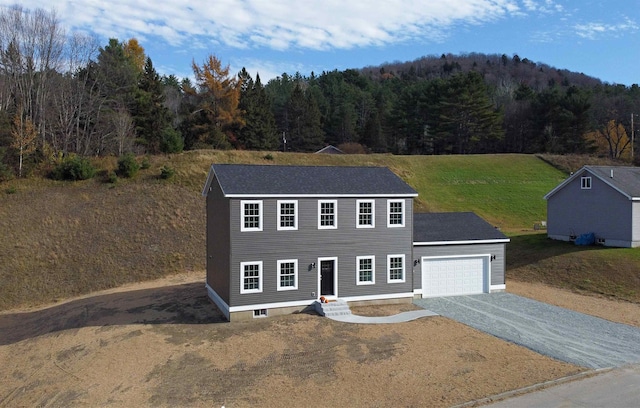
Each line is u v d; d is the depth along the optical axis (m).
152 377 17.58
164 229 40.91
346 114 99.62
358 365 17.72
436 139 91.50
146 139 61.25
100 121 57.78
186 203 44.91
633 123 94.00
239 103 78.69
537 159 72.81
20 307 30.77
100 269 35.31
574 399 14.75
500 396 15.02
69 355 20.72
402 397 15.19
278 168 27.58
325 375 16.95
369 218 26.84
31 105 52.19
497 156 73.31
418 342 20.06
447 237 29.03
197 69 73.31
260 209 24.36
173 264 37.09
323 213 25.84
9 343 23.98
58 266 35.03
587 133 92.62
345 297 26.08
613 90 124.56
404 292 27.33
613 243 36.62
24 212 40.06
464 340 20.30
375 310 25.50
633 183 37.06
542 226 49.19
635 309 25.72
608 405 14.28
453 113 88.88
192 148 64.12
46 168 46.16
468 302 27.28
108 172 47.72
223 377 17.17
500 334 21.12
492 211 54.69
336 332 21.55
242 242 23.94
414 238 28.38
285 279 24.97
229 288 23.67
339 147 88.94
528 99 104.06
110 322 24.30
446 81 94.75
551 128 90.56
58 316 26.92
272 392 15.85
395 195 27.14
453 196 58.31
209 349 19.84
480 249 29.53
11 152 46.22
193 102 83.62
